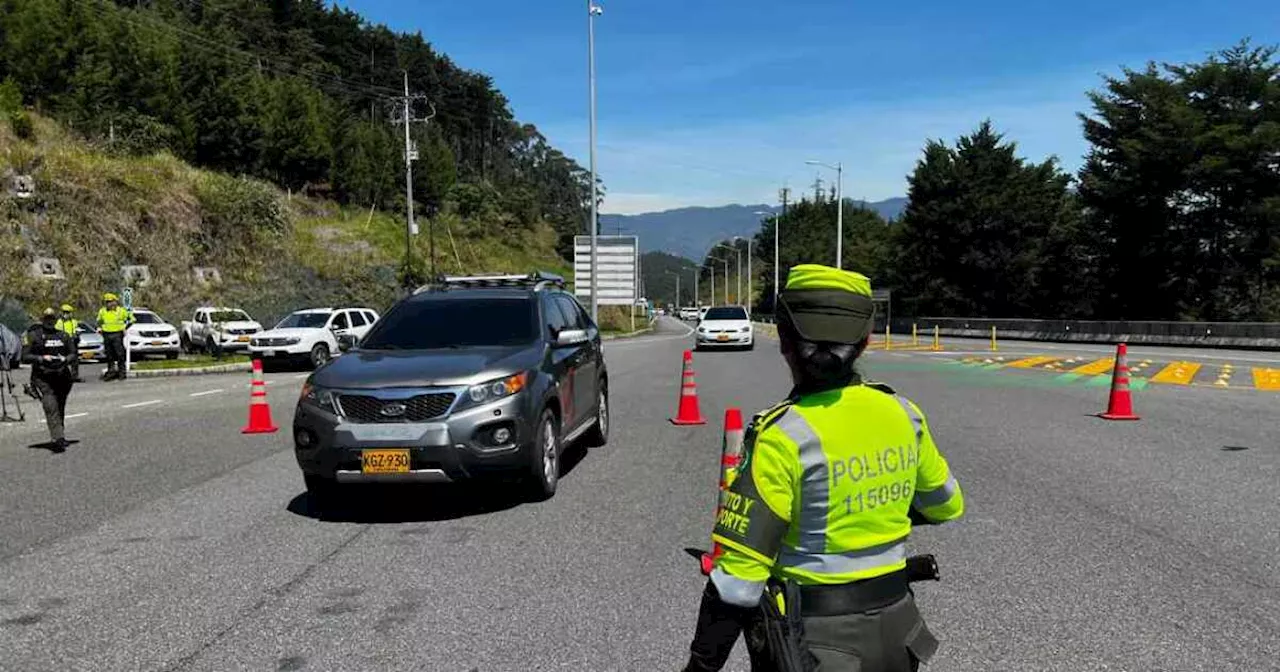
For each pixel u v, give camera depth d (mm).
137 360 27875
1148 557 5441
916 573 2195
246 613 4605
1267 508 6648
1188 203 41219
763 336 46500
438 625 4414
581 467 8664
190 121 62250
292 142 73062
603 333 54906
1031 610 4543
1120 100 43281
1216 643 4082
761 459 1972
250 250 40031
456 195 101375
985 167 52625
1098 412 12031
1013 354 25562
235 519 6656
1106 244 43969
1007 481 7656
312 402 6656
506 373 6840
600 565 5410
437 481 6457
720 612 1954
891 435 2053
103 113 47500
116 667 3916
